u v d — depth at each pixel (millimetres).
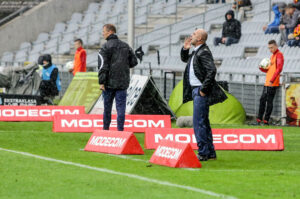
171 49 78938
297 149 37000
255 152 35281
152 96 51719
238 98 56656
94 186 23203
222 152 35062
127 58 38219
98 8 109000
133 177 25375
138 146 33000
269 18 73812
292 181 25203
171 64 73500
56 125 43000
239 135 36156
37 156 31328
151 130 35500
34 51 101875
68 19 109062
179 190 22625
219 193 22297
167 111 52156
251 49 69625
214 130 36000
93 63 86312
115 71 37844
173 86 57969
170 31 80500
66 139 39281
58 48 98062
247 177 26094
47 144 36812
